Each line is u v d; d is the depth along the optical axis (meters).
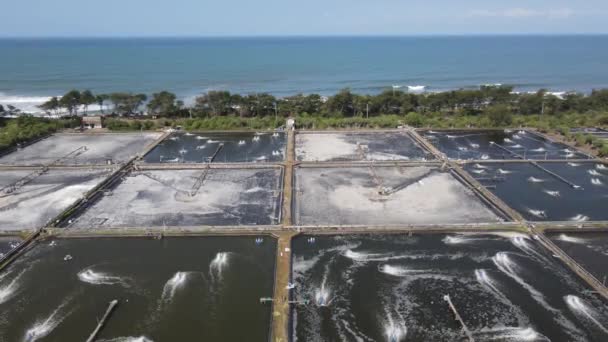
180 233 41.91
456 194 52.06
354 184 55.19
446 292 34.19
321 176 58.03
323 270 36.88
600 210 48.12
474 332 30.16
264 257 38.78
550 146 72.88
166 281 35.44
